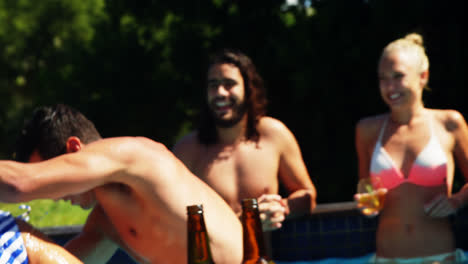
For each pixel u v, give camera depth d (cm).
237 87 339
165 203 190
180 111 1612
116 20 1738
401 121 340
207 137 351
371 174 344
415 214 327
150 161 189
